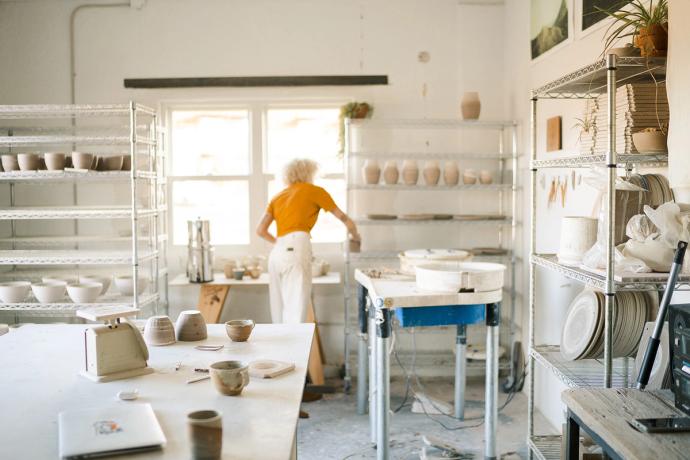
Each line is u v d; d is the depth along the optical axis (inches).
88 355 91.9
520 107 197.6
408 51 214.2
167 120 218.7
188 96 214.5
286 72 213.8
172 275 218.8
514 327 202.5
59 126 211.6
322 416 180.5
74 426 70.1
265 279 203.2
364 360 180.5
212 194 220.7
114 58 213.2
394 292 137.0
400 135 216.1
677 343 79.5
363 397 181.3
